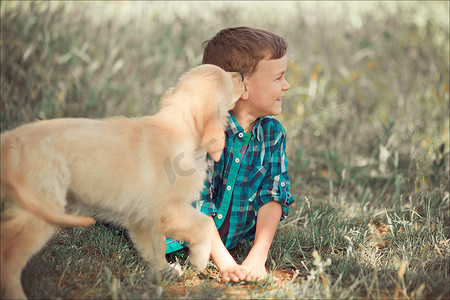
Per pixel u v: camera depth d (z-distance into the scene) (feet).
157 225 9.30
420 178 16.19
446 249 11.19
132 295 8.76
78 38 22.36
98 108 19.36
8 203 8.14
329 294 8.84
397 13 28.89
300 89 22.30
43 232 8.12
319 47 26.13
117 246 11.25
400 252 11.28
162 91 21.15
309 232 12.34
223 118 9.84
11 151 8.13
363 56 24.80
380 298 9.11
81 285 9.16
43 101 18.11
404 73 23.50
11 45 19.85
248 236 11.60
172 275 9.79
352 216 13.67
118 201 9.00
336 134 20.21
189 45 24.18
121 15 28.04
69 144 8.52
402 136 19.35
